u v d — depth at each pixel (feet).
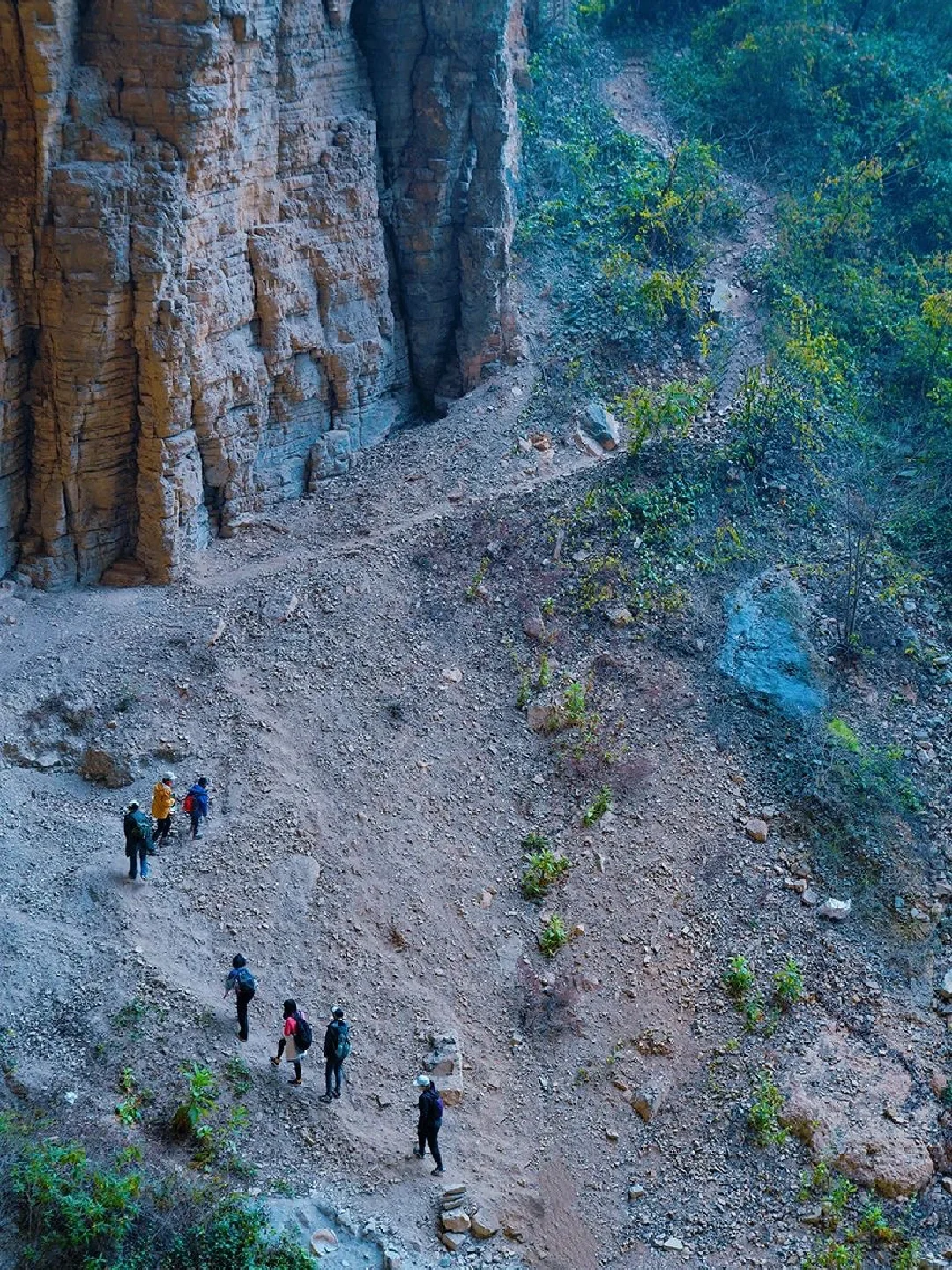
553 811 81.87
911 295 117.19
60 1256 55.06
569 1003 72.74
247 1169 61.57
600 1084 69.67
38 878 72.28
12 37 77.10
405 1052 69.15
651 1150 67.26
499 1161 65.82
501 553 93.45
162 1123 62.34
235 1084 64.80
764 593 93.71
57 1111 61.62
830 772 83.35
